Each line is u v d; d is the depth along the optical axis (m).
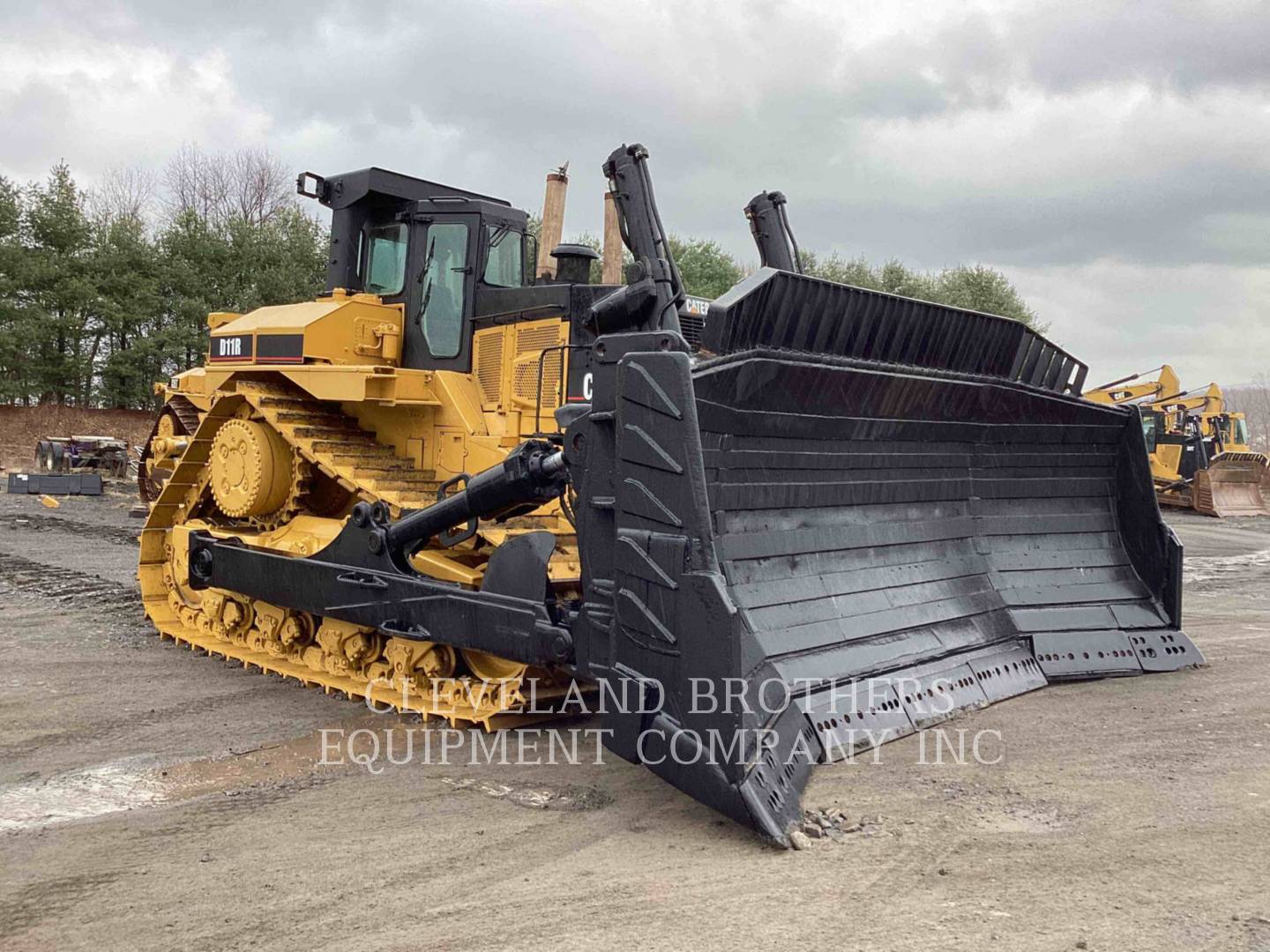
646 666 4.75
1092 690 7.02
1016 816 4.69
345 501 8.62
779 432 5.66
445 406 7.68
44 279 32.94
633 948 3.46
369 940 3.56
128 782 5.47
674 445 4.61
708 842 4.46
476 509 6.15
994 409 7.09
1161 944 3.43
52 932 3.67
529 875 4.12
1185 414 29.83
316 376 7.65
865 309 6.00
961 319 6.74
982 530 7.38
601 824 4.72
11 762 5.82
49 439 28.41
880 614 6.21
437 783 5.39
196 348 33.44
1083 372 7.96
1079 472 8.01
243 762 5.82
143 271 34.75
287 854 4.40
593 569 5.20
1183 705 6.67
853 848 4.33
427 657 6.69
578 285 7.25
